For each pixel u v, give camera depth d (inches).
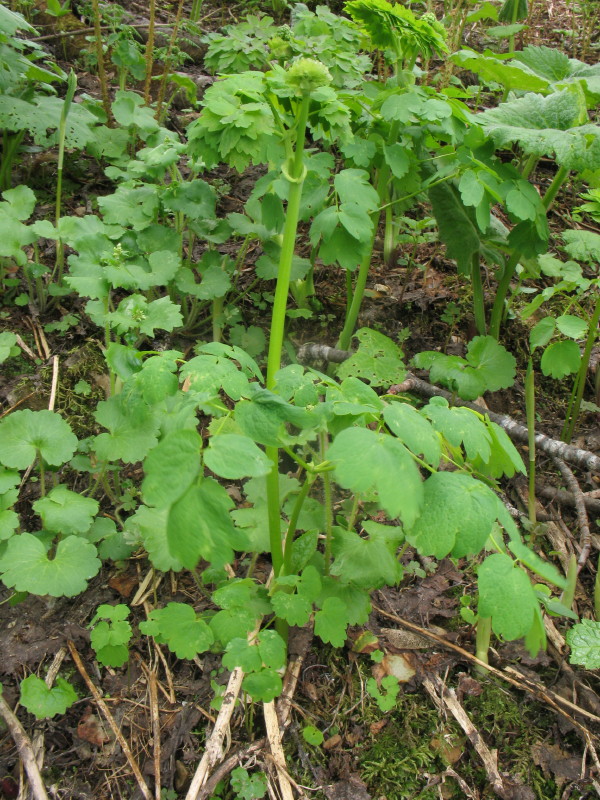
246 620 21.0
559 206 47.3
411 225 37.8
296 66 18.9
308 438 18.9
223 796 21.9
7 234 31.6
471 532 16.3
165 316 27.2
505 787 22.5
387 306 39.3
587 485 32.5
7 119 35.5
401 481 15.9
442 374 31.7
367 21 29.0
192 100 44.6
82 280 29.0
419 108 26.9
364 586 23.4
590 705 24.3
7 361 33.4
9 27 35.2
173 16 59.9
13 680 24.3
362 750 23.4
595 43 65.2
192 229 34.9
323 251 27.1
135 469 31.1
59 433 26.2
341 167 44.1
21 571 22.9
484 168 28.5
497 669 25.5
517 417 36.3
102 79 42.8
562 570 29.1
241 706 23.6
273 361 21.6
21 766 22.2
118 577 27.4
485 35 63.8
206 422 33.0
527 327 39.8
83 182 43.3
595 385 37.0
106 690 24.4
